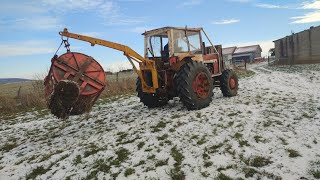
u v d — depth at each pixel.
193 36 7.91
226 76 8.64
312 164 3.61
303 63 34.47
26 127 7.83
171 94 7.53
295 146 4.18
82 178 3.94
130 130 5.78
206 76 7.25
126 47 6.88
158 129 5.59
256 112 6.20
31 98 11.58
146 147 4.74
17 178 4.25
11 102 11.28
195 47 7.93
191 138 4.90
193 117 6.22
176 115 6.60
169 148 4.58
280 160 3.79
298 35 35.66
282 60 38.25
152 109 7.89
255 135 4.72
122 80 15.78
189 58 7.43
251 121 5.51
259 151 4.12
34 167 4.55
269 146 4.25
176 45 7.33
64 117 5.83
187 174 3.68
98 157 4.56
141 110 7.96
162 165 4.02
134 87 14.75
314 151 3.97
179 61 7.13
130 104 9.66
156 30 7.42
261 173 3.51
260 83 13.02
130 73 19.59
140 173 3.87
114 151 4.73
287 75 17.84
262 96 8.48
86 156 4.68
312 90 9.79
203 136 4.93
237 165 3.77
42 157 4.95
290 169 3.54
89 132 6.21
